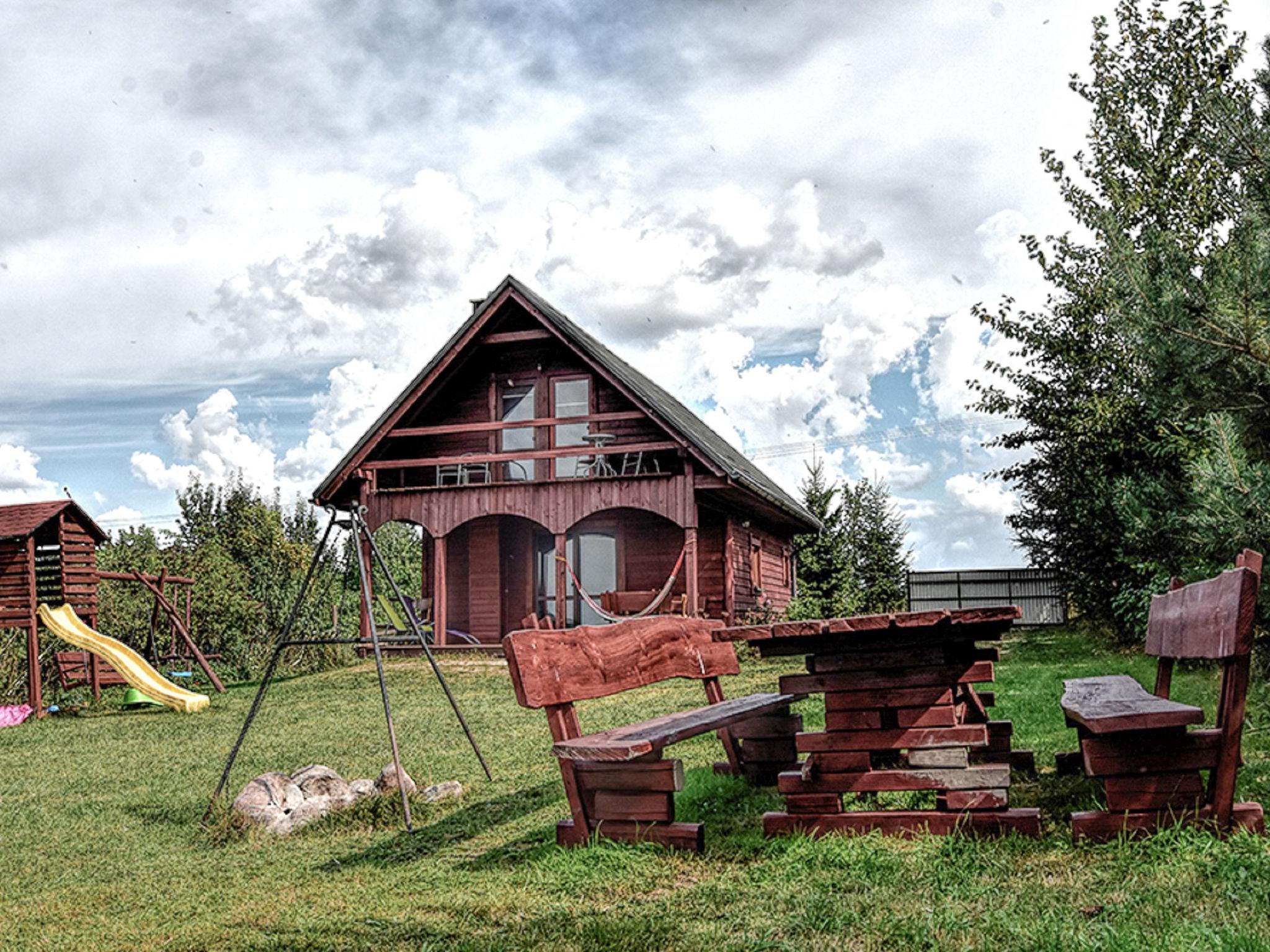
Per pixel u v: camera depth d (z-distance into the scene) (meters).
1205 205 12.54
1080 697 5.46
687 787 6.62
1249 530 6.98
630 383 20.16
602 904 4.40
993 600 28.47
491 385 23.09
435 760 9.17
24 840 7.24
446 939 4.07
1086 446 15.29
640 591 22.98
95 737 13.55
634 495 20.00
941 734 4.99
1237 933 3.24
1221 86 7.93
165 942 4.40
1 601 18.05
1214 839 4.33
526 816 6.46
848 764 5.11
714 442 26.20
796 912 4.01
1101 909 3.72
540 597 23.80
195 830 7.19
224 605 25.95
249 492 37.16
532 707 5.11
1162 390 7.75
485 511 20.89
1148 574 12.35
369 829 6.58
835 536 34.53
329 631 28.72
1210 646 4.72
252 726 13.38
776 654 5.44
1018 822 4.81
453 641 23.75
